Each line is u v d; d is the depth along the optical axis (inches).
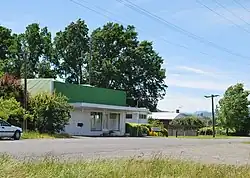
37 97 1776.6
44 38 3304.6
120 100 2496.3
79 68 3388.3
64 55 3378.4
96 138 1765.5
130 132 2448.3
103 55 3373.5
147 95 3535.9
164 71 3575.3
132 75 3422.7
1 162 487.8
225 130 3703.3
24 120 1669.5
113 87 3329.2
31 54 3255.4
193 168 606.9
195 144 1620.3
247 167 699.4
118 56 3378.4
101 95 2325.3
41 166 511.5
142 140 1732.3
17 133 1433.3
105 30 3373.5
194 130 3324.3
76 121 2084.2
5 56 3125.0
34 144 1155.9
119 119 2410.2
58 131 1809.8
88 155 870.4
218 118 3698.3
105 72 3275.1
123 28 3420.3
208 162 821.2
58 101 1791.3
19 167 483.8
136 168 554.9
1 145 1066.7
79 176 470.3
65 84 2057.1
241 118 3624.5
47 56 3356.3
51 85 1961.1
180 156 942.4
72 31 3358.8
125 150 1093.8
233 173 607.8
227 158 1053.8
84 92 2190.0
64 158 707.4
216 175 576.7
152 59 3516.2
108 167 534.9
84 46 3363.7
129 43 3378.4
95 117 2228.1
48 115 1765.5
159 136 2600.9
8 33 3132.4
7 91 1745.8
